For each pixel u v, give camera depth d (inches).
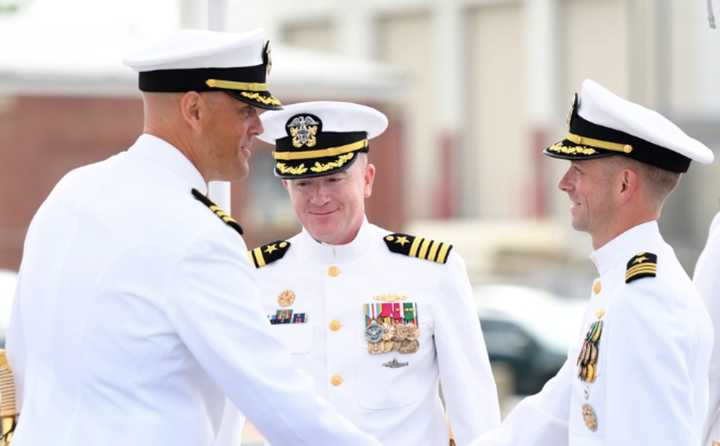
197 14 309.9
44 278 216.5
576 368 231.0
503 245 1843.0
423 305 275.0
